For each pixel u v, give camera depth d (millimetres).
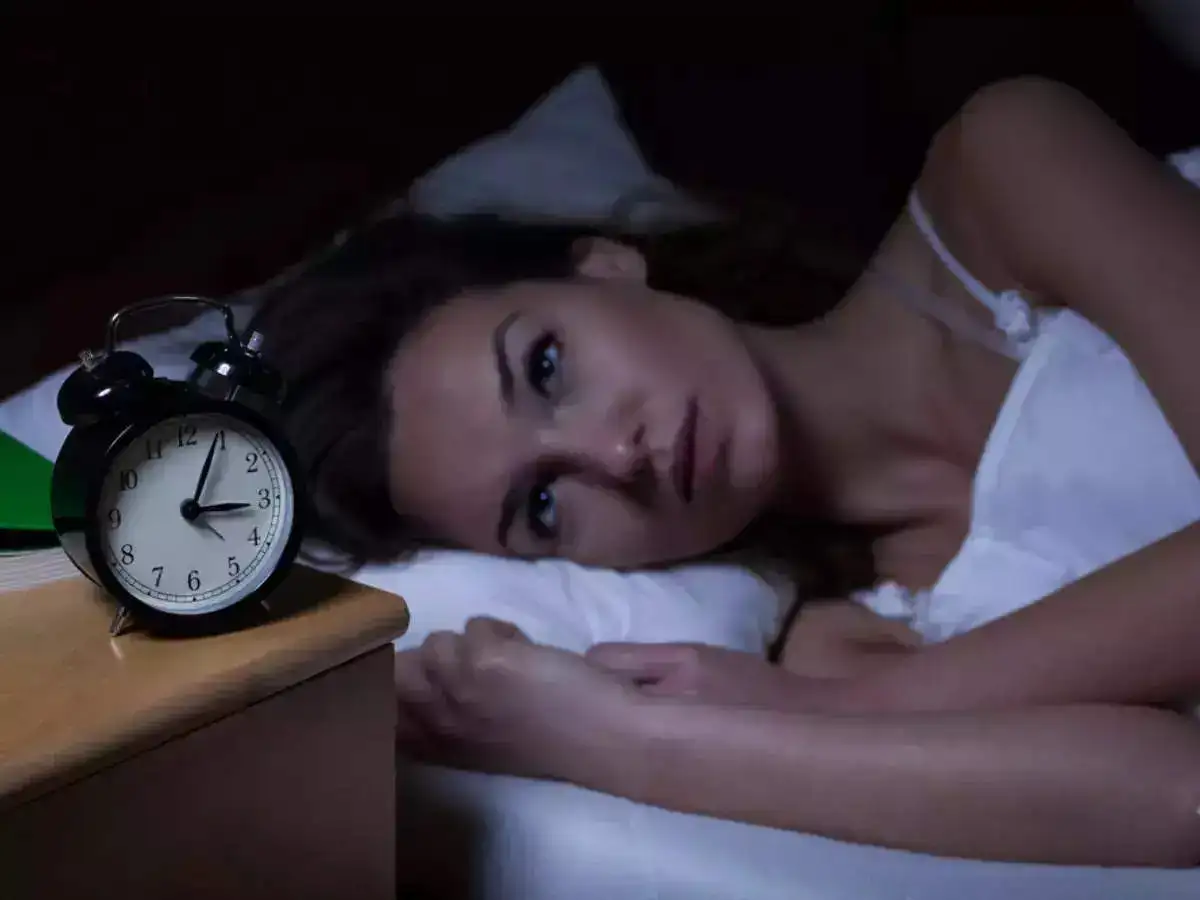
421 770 711
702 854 608
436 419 928
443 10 1298
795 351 1017
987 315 986
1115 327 843
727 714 661
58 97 1000
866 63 1407
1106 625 666
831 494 975
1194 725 631
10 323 996
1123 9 1332
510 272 1038
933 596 839
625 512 890
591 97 1364
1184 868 584
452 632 774
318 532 940
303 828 529
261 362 563
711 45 1422
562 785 688
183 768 470
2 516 612
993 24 1373
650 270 1085
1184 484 782
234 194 1159
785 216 1237
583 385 907
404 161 1307
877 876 586
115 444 477
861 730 634
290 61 1184
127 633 506
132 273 1073
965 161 995
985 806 599
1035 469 822
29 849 425
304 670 501
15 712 440
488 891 657
